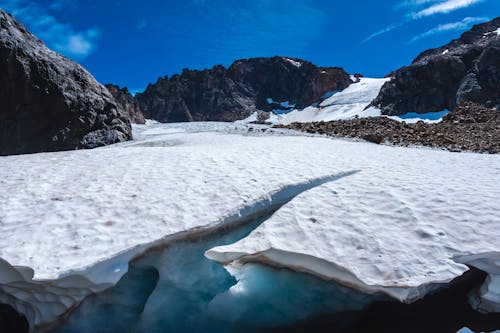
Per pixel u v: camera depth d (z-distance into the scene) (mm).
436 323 4641
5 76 21562
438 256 4840
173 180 7570
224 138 19188
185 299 5293
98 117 24703
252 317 5113
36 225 5430
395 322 4766
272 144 13836
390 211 6137
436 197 6551
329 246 5266
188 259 5547
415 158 10375
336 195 6973
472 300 4859
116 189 6992
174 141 19609
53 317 4711
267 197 6762
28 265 4352
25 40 23359
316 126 24484
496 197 6453
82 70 25766
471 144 15133
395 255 4938
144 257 5191
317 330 4918
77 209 6031
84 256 4641
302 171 8367
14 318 5082
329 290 5176
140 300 5125
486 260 4867
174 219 5770
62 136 23047
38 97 22484
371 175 8164
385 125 22906
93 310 4844
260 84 127000
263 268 5648
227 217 5949
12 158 10125
